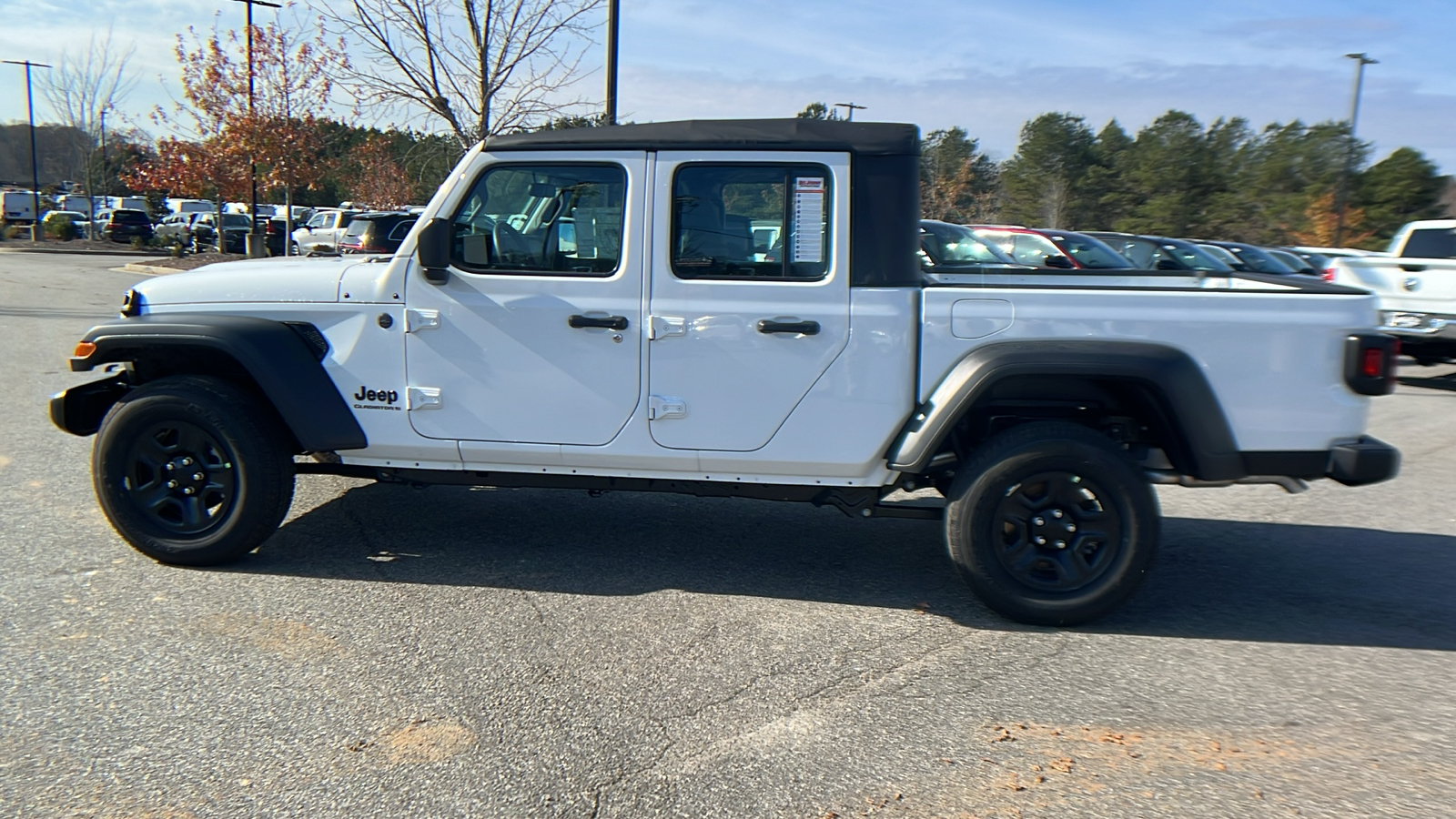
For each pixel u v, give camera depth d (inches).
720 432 182.1
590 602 185.8
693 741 136.3
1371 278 494.3
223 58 1167.0
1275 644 174.6
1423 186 1605.6
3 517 226.4
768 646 168.6
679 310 179.5
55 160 2642.7
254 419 188.9
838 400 178.9
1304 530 250.5
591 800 121.6
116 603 177.8
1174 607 192.7
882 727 141.3
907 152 176.2
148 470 191.8
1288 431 172.2
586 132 181.0
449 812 118.4
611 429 184.4
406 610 179.2
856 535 233.1
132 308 193.9
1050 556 177.5
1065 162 2174.0
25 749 129.7
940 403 173.5
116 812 116.9
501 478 193.2
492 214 184.5
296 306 189.3
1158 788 126.6
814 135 176.4
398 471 196.4
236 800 119.8
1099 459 171.6
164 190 1266.0
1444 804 123.5
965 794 124.5
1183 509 271.0
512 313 183.2
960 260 528.4
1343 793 126.1
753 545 223.0
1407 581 209.9
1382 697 154.0
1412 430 395.5
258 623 170.9
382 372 188.1
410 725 138.3
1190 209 2023.9
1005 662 164.2
